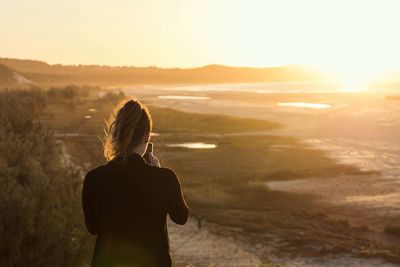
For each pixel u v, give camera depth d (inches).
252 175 1785.2
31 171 384.5
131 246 126.3
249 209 1346.0
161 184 128.3
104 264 126.8
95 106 4212.6
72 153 1633.9
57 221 317.1
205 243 1028.5
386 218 1268.5
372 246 1033.5
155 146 2410.2
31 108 2249.0
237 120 3486.7
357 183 1685.5
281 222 1207.6
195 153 2217.0
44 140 598.5
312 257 966.4
